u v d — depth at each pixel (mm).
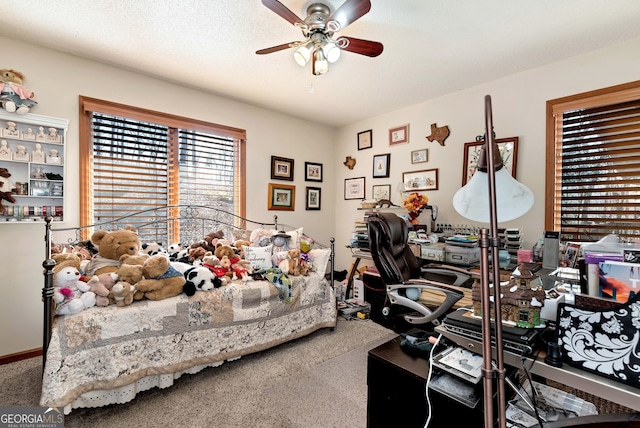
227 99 3215
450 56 2291
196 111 2994
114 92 2527
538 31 1963
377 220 2141
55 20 1891
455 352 1193
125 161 2670
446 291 1688
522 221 2559
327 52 1764
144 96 2682
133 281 1784
